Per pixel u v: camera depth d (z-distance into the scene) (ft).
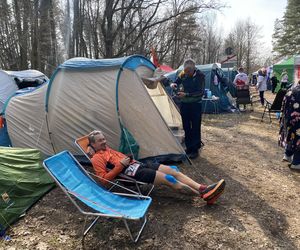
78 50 69.62
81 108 19.16
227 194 16.24
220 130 30.89
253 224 13.46
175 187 14.51
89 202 12.29
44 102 20.35
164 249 11.89
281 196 16.16
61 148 20.13
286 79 62.34
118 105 18.44
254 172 19.42
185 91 20.79
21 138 21.33
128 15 63.31
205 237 12.56
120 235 12.76
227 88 42.96
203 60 168.66
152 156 19.04
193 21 73.31
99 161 14.90
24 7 65.92
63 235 12.92
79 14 67.41
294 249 11.91
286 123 19.93
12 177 15.10
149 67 22.21
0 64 70.74
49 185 16.62
